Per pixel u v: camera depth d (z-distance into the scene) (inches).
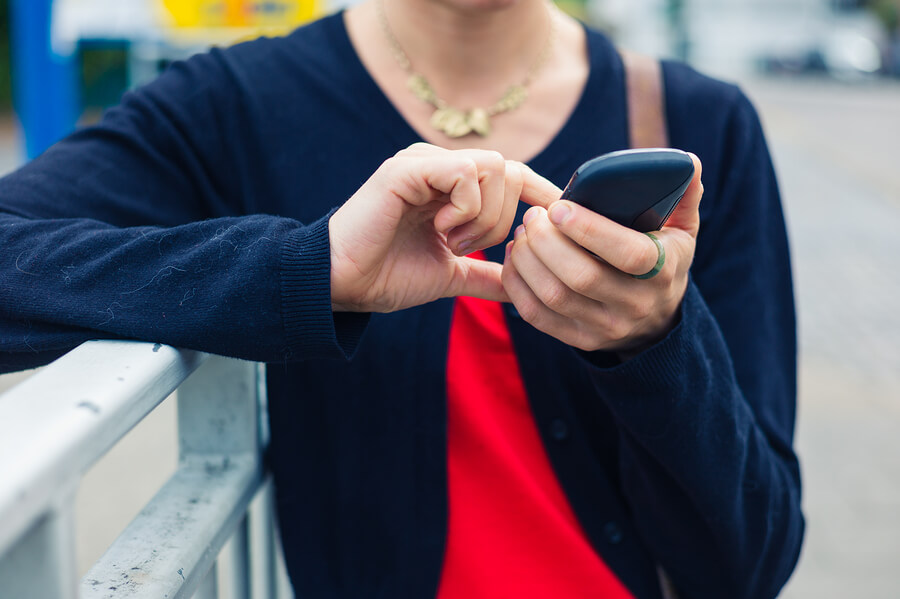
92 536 92.4
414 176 24.6
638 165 23.0
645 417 28.2
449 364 35.1
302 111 36.9
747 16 1026.1
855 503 111.1
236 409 33.5
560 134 36.6
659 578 35.9
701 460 29.6
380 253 26.0
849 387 149.1
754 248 36.8
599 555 35.2
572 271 24.6
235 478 32.4
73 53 151.9
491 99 37.5
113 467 109.8
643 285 25.3
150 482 105.6
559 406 34.8
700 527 33.1
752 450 32.5
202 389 33.4
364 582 35.3
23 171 34.8
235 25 152.0
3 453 15.9
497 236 26.3
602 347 27.8
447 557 34.7
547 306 26.0
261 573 36.4
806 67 1018.1
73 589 17.3
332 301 27.1
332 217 26.4
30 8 146.5
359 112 36.7
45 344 26.7
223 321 25.7
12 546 15.9
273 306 25.8
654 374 27.3
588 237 23.8
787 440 35.3
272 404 35.5
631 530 35.6
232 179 37.3
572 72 38.3
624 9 1063.0
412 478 34.4
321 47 38.6
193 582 27.1
